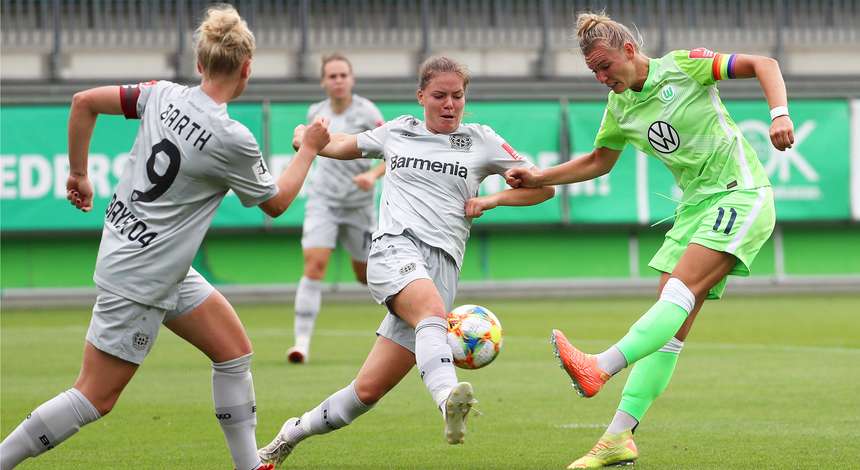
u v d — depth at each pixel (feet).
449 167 66.39
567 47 259.60
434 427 85.40
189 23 255.09
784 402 96.94
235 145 56.13
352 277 236.02
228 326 60.64
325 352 140.67
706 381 110.73
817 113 232.94
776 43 262.06
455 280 66.85
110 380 56.95
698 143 68.69
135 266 56.13
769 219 67.51
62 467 70.38
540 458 72.59
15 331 173.37
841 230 241.14
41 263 225.56
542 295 236.02
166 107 57.06
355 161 132.16
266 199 58.80
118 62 246.06
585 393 62.90
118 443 79.15
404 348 64.64
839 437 79.46
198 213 57.36
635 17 267.80
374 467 69.97
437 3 263.08
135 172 57.16
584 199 229.66
